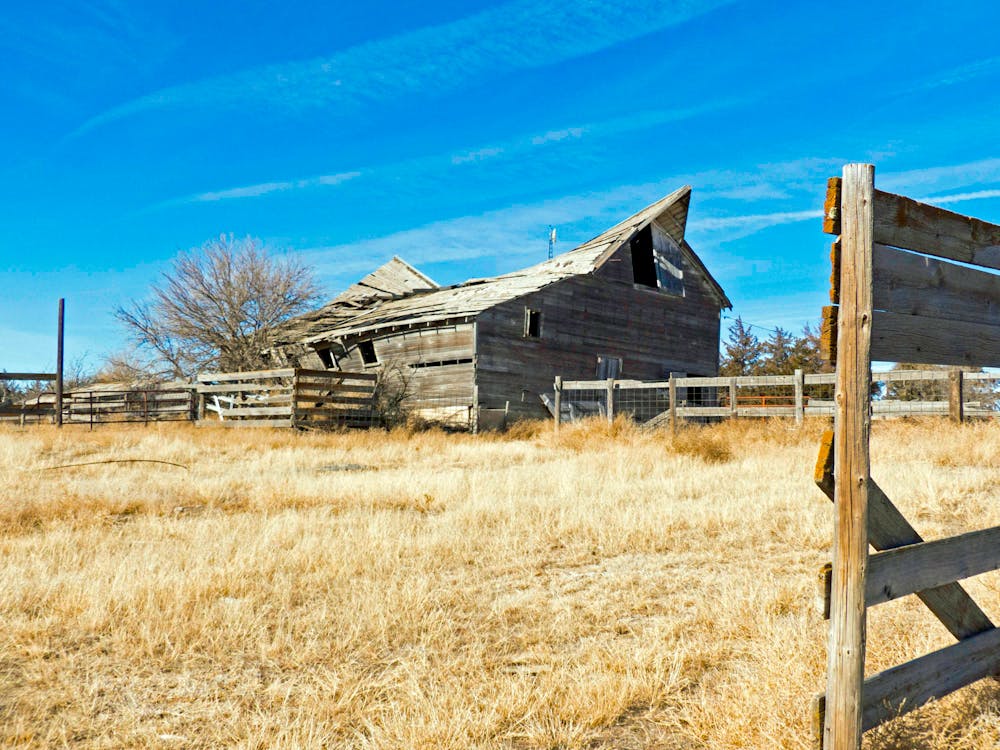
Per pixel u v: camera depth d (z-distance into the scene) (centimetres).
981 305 358
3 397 3716
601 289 2709
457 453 1617
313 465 1394
